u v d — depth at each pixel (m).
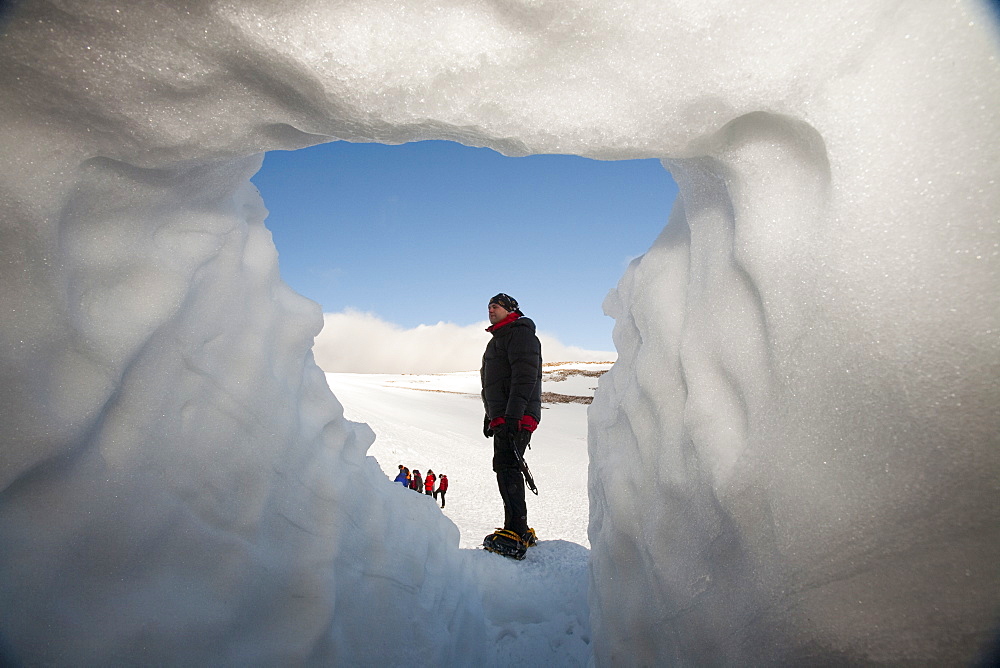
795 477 0.86
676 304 1.46
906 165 0.78
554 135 1.05
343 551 1.83
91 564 1.06
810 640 0.83
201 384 1.43
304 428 1.91
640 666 1.46
